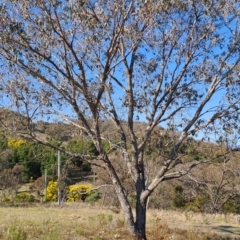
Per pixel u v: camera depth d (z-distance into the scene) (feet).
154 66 45.62
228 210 89.61
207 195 86.48
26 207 86.48
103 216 54.75
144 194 43.55
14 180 131.75
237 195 83.61
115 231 46.57
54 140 43.14
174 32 43.62
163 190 98.07
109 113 45.73
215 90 42.75
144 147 45.62
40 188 136.05
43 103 39.60
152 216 63.36
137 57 46.26
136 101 46.32
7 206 91.04
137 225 43.32
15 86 39.06
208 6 40.65
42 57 38.55
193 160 46.14
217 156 43.01
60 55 40.29
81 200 103.76
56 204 92.73
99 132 40.98
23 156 144.56
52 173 132.77
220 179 80.53
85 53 41.01
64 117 42.11
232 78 42.04
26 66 38.34
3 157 137.90
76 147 44.65
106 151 45.57
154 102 45.37
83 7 35.78
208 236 48.14
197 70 44.04
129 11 37.68
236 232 52.65
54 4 36.22
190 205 90.02
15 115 39.63
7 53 37.42
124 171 51.21
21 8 36.37
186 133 43.01
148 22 40.11
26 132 40.22
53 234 42.83
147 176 47.06
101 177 82.69
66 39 38.34
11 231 42.68
